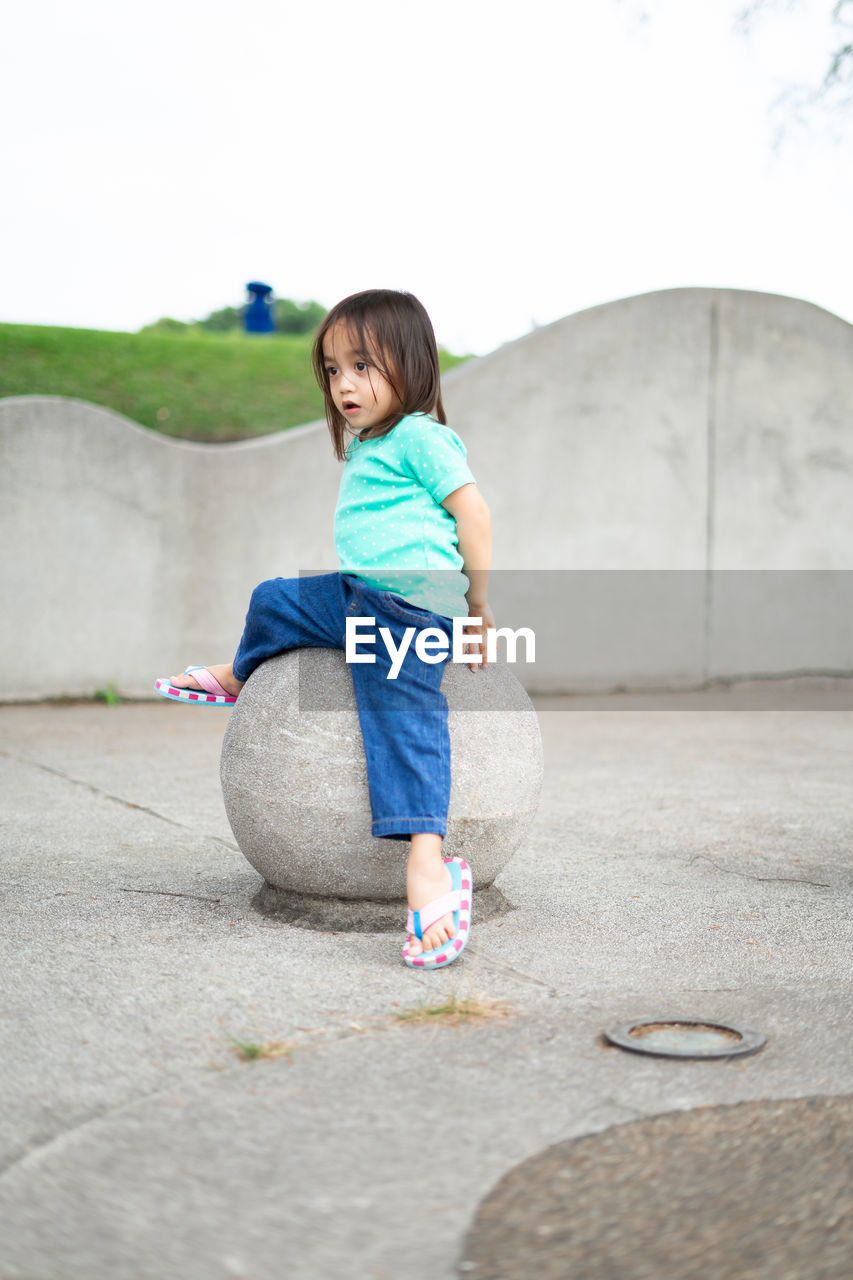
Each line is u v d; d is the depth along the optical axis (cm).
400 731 271
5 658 734
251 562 789
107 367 1082
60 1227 158
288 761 281
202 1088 199
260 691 293
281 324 1900
